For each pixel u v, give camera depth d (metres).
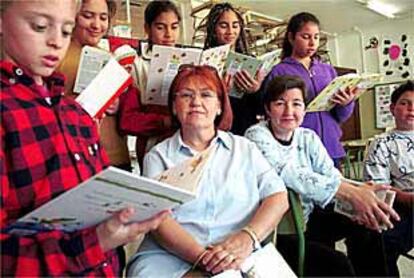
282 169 1.82
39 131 0.90
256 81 2.25
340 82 2.28
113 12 2.83
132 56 2.03
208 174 1.57
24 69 0.92
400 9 6.68
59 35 0.92
